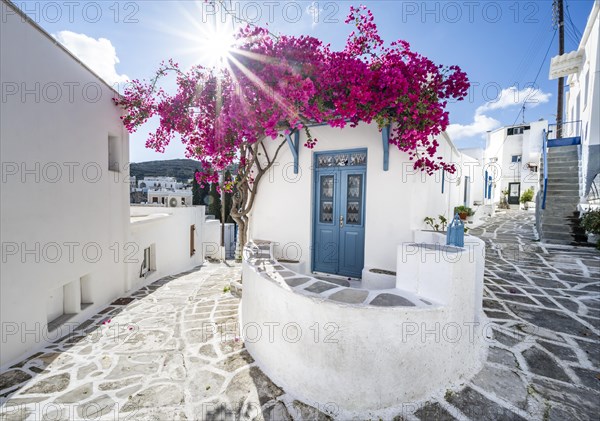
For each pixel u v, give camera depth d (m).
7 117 3.70
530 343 3.66
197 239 12.21
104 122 5.91
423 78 3.46
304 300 2.86
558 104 14.88
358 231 5.18
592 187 9.59
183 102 4.87
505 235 11.30
